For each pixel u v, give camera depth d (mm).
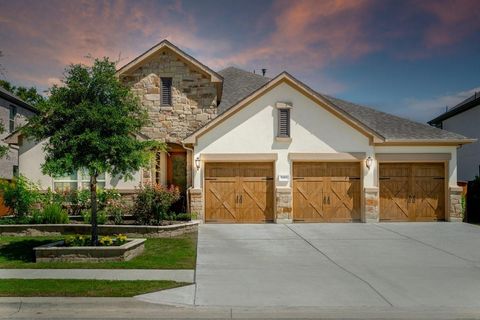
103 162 10391
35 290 7566
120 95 10914
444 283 8539
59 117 10422
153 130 18266
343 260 10516
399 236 13898
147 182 16062
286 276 8984
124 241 11250
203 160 16844
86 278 8562
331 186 17141
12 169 25719
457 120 26078
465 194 17922
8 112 25359
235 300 7406
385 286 8305
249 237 13656
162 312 6922
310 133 16969
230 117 16969
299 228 15500
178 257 10688
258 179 17047
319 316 6832
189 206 16797
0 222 14523
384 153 17188
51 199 15859
